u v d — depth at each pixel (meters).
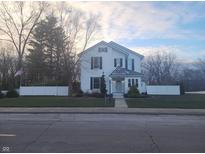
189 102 28.88
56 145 9.36
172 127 13.59
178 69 79.38
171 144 9.59
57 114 20.45
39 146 9.20
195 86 75.75
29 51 52.56
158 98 36.00
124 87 42.03
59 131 12.12
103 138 10.58
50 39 50.31
